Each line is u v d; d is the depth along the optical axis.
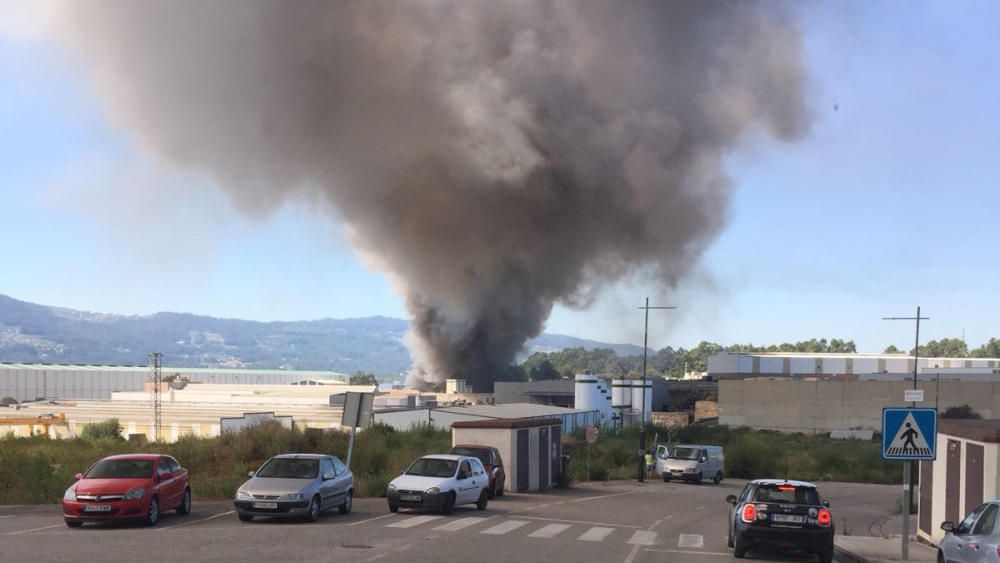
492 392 114.12
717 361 119.62
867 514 32.12
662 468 46.88
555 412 69.19
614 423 84.25
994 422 20.45
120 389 148.12
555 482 38.91
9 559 13.98
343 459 36.75
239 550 15.43
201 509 23.25
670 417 95.81
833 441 77.00
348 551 15.62
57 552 14.87
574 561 15.50
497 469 31.97
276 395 95.19
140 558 14.26
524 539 18.58
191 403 85.81
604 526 22.47
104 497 18.72
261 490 20.28
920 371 94.94
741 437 69.38
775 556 17.89
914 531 25.52
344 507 22.77
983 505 13.41
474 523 21.48
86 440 53.88
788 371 120.50
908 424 17.34
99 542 16.31
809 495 17.31
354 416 25.36
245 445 39.50
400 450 43.25
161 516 21.39
